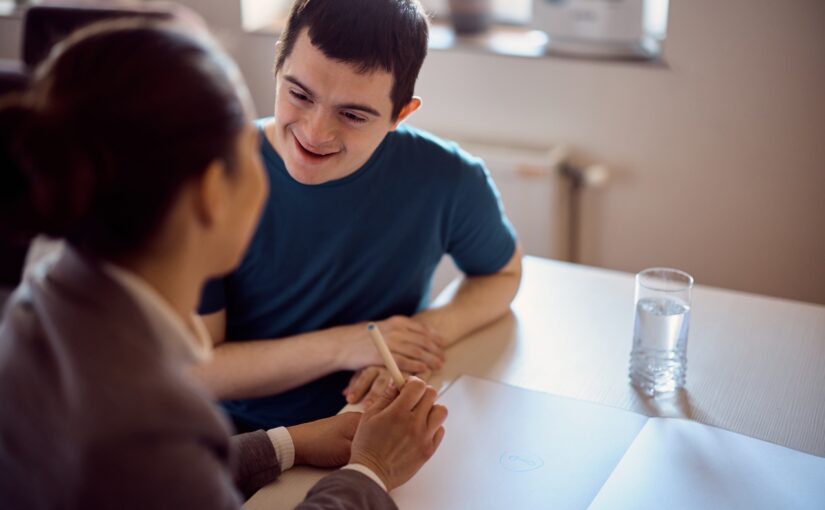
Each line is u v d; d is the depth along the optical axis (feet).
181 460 2.04
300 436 3.47
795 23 6.53
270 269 4.33
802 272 7.16
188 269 2.20
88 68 2.00
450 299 4.57
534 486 3.24
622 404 3.77
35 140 1.96
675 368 3.85
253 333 4.57
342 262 4.37
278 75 3.89
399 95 3.89
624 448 3.46
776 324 4.46
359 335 4.17
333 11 3.64
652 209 7.48
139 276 2.14
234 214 2.23
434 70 7.77
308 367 4.14
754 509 3.09
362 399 3.91
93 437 1.95
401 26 3.75
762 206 7.11
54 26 4.40
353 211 4.26
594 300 4.73
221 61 2.14
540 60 7.37
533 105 7.54
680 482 3.23
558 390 3.88
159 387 2.04
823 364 4.09
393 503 2.96
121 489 1.97
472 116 7.79
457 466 3.35
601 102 7.30
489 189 4.63
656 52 7.22
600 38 7.18
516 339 4.35
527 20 8.10
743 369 4.05
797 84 6.66
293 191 4.17
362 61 3.65
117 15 2.50
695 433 3.54
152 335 2.11
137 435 1.97
